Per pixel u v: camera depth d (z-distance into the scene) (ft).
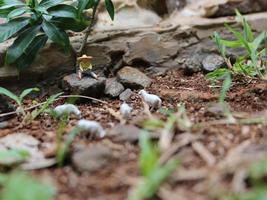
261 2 3.69
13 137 2.81
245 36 3.32
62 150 2.58
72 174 2.53
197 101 3.11
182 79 3.41
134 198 2.36
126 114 2.91
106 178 2.48
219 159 2.51
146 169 2.43
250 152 2.52
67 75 3.29
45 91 3.32
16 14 3.11
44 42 3.22
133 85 3.30
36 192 2.37
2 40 3.14
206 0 3.73
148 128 2.71
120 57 3.45
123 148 2.63
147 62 3.47
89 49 3.40
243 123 2.73
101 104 3.18
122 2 3.60
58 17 3.24
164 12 3.69
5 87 3.29
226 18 3.65
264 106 2.96
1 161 2.59
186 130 2.68
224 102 3.00
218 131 2.68
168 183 2.42
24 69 3.28
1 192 2.43
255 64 3.19
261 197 2.29
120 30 3.49
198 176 2.44
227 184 2.40
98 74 3.40
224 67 3.44
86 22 3.26
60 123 2.91
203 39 3.55
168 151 2.55
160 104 3.05
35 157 2.64
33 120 2.98
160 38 3.50
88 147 2.61
